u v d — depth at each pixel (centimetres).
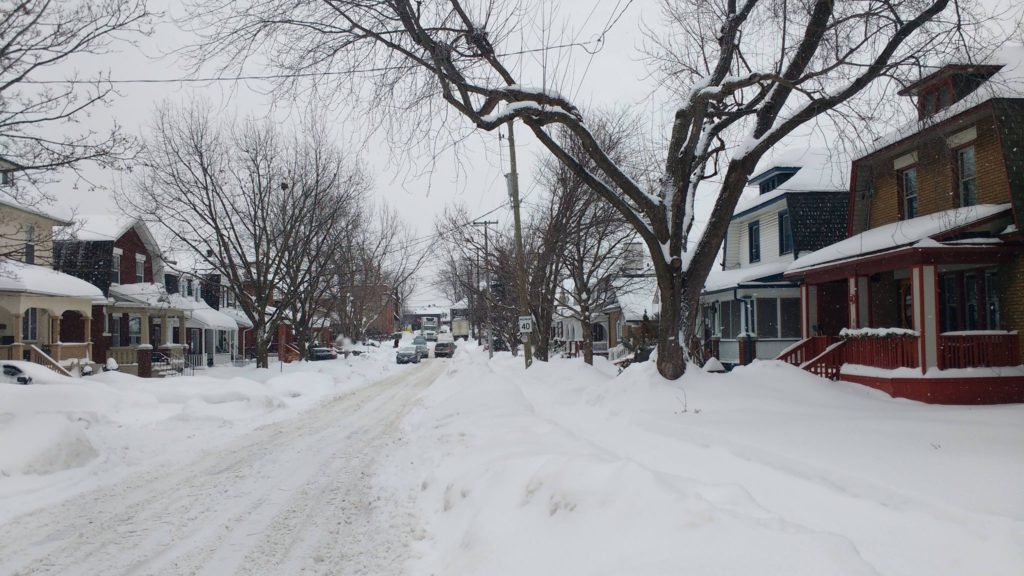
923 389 1279
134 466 1014
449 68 1114
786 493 613
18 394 1444
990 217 1321
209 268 3928
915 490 607
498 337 5472
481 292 3478
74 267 1908
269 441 1251
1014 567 421
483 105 1213
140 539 639
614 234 2495
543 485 544
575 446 766
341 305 4906
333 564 555
